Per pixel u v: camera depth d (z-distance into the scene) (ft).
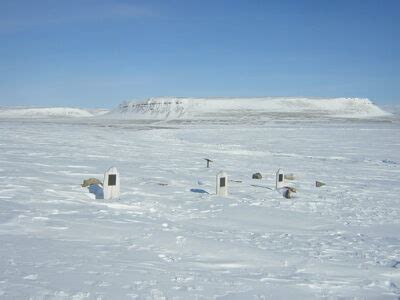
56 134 143.23
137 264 19.86
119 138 144.05
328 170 82.28
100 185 43.52
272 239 29.22
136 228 27.37
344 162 98.73
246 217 36.83
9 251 19.75
